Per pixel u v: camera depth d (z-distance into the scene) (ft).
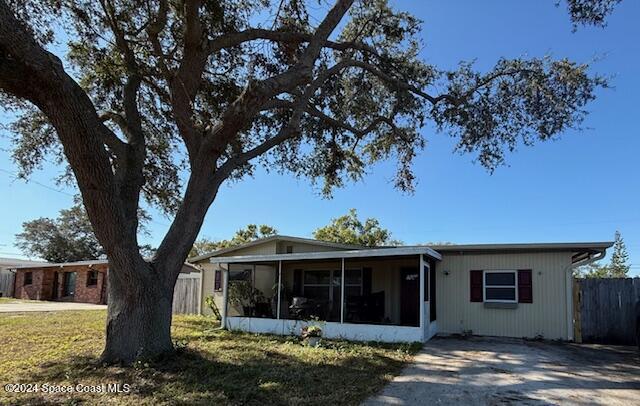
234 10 34.42
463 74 41.01
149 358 25.49
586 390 22.40
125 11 32.09
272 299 52.19
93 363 25.77
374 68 38.83
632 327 39.99
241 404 19.20
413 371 26.48
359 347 34.81
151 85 36.22
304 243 56.54
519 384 23.45
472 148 42.91
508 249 43.93
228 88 38.58
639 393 21.99
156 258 27.61
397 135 45.27
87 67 36.22
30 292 110.63
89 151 22.27
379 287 51.21
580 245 40.86
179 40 34.09
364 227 125.59
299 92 36.37
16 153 39.11
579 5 32.53
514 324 43.47
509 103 40.42
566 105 38.06
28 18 30.30
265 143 31.53
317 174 46.80
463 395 21.39
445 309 46.21
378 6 40.06
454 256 46.65
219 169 29.86
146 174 40.86
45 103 20.56
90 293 95.66
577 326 41.22
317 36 31.19
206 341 37.32
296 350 32.76
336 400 20.08
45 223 152.76
